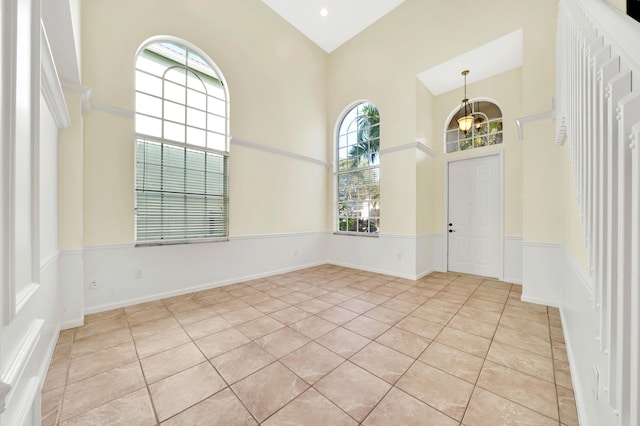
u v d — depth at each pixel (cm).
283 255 442
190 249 329
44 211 169
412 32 409
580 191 134
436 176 464
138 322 237
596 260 97
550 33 291
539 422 124
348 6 427
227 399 140
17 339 71
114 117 270
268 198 421
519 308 274
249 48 398
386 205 437
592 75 100
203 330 222
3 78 60
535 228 293
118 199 272
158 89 311
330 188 532
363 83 475
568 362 174
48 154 179
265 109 419
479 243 419
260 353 185
